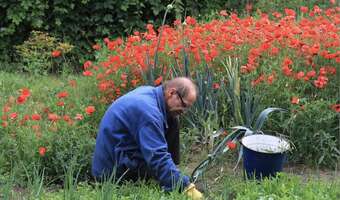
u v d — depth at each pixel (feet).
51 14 32.94
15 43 33.19
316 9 24.34
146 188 16.11
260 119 18.44
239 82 20.13
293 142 19.98
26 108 21.85
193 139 20.06
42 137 19.13
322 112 19.79
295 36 22.76
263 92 20.39
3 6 31.94
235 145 18.38
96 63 25.85
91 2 32.99
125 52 22.59
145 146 15.88
